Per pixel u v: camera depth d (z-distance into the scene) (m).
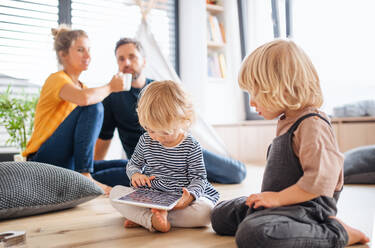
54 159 1.54
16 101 2.17
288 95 0.77
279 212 0.72
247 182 1.89
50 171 1.21
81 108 1.52
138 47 1.86
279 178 0.79
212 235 0.92
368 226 0.97
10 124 2.18
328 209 0.77
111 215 1.16
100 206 1.30
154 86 0.97
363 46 2.30
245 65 0.83
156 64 2.32
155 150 1.05
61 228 0.99
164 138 0.98
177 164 1.03
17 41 2.53
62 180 1.21
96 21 2.80
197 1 2.95
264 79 0.78
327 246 0.71
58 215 1.16
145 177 1.04
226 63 3.21
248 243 0.68
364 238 0.80
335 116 2.36
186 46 3.08
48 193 1.15
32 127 2.21
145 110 0.93
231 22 3.18
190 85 3.01
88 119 1.50
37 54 2.58
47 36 2.60
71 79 1.71
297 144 0.77
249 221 0.71
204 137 2.25
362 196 1.43
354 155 1.83
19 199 1.09
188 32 3.05
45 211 1.17
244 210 0.86
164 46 3.13
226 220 0.89
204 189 1.02
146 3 2.38
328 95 2.56
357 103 2.28
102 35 2.79
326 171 0.71
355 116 2.26
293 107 0.78
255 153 2.89
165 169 1.04
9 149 2.43
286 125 0.82
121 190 1.06
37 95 2.46
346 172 1.80
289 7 2.77
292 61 0.77
